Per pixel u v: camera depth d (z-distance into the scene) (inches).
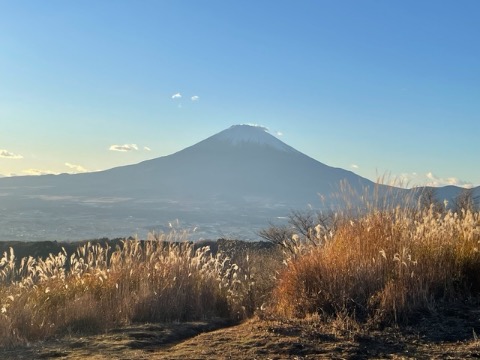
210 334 265.7
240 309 353.1
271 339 247.6
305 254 332.8
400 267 289.3
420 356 220.1
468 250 317.4
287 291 311.4
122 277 367.2
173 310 333.1
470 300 291.3
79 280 367.9
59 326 297.3
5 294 333.4
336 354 224.4
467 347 229.8
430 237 325.1
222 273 406.6
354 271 299.3
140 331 284.7
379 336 249.1
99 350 243.9
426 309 277.4
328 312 287.6
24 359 233.6
